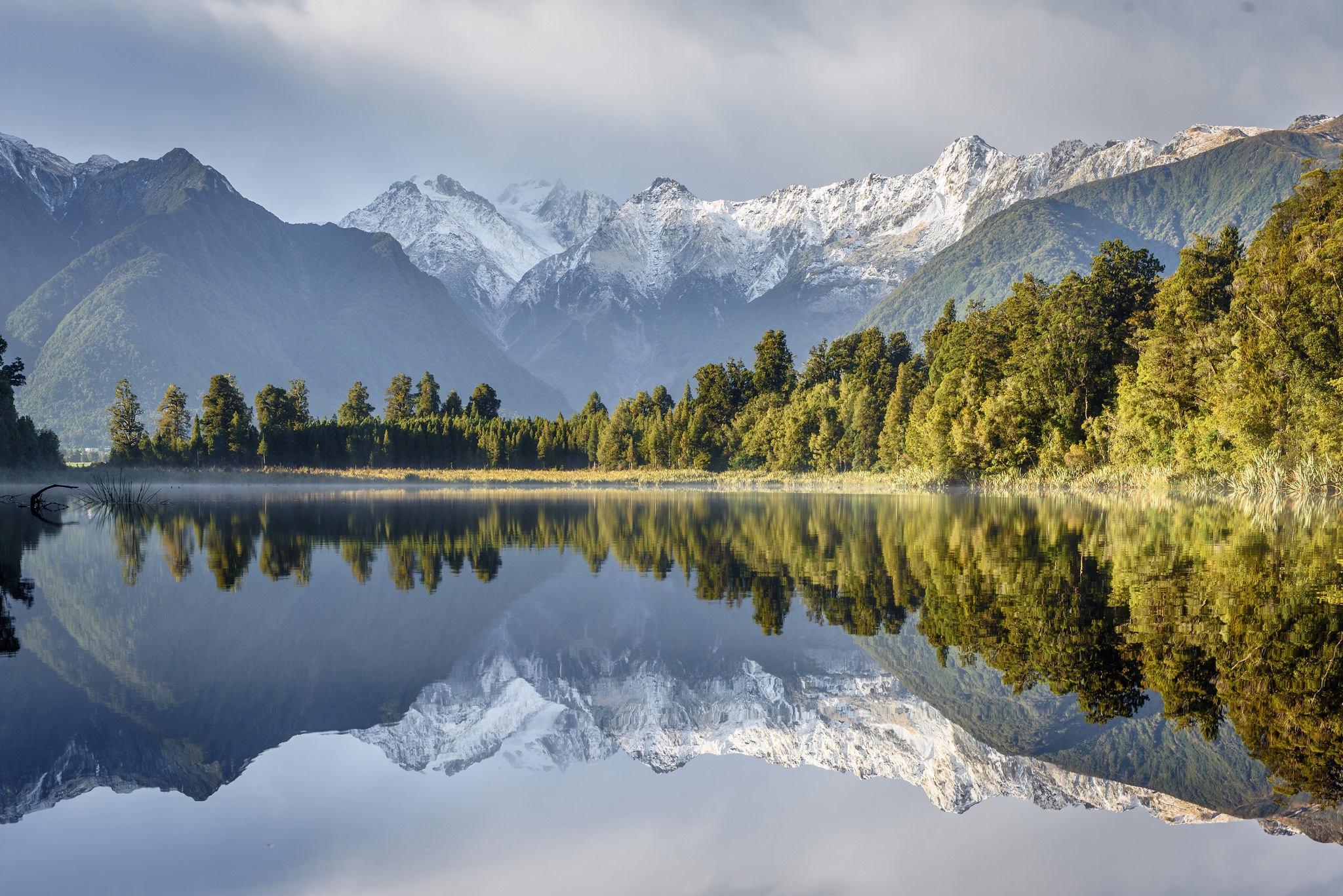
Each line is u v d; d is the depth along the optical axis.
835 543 32.31
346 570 25.80
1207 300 64.12
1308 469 48.97
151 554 29.89
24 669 14.31
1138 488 66.12
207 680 13.88
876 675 14.18
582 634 17.14
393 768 10.52
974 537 33.00
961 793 9.91
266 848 8.41
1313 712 11.76
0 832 8.69
